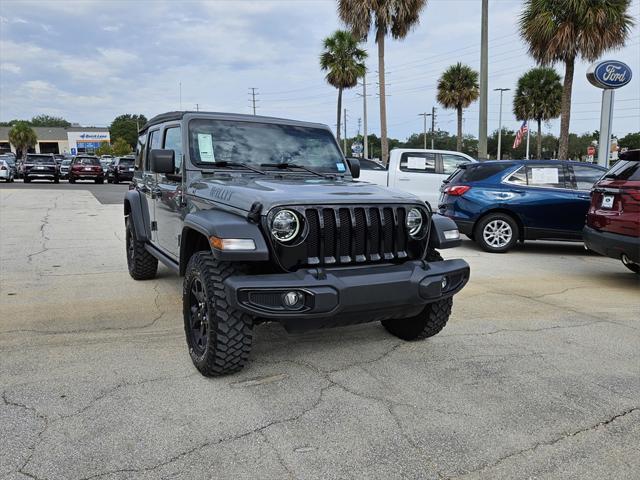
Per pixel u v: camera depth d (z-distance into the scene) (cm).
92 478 246
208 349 346
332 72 3203
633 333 473
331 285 322
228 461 262
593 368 390
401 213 370
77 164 2977
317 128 520
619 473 259
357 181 455
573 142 6894
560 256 891
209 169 444
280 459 265
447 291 374
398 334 449
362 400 332
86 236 1002
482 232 905
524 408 324
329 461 265
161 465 258
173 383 351
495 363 396
